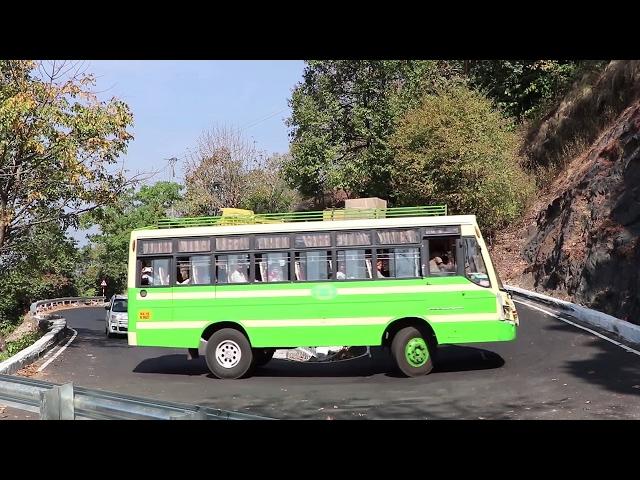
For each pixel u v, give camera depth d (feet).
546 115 101.76
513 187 86.28
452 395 31.12
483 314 38.04
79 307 155.22
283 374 41.22
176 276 40.70
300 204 149.38
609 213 61.26
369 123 106.52
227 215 42.32
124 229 180.65
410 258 39.01
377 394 32.42
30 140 48.01
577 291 60.80
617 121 77.15
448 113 86.94
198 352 42.11
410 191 88.53
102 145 50.31
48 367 45.27
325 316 39.14
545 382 32.78
